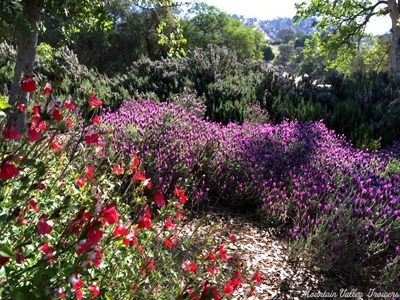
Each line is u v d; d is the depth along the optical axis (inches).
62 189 94.3
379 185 193.2
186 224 156.2
